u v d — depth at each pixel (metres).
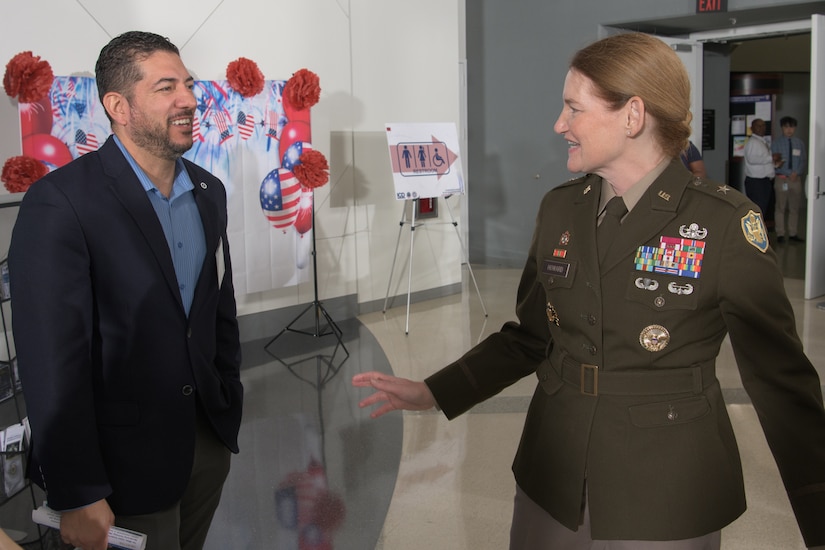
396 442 3.82
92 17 4.54
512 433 3.89
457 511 3.09
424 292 7.00
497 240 8.92
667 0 7.30
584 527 1.44
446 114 6.82
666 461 1.36
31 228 1.53
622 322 1.38
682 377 1.37
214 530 2.96
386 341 5.66
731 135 11.32
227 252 1.93
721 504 1.38
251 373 4.96
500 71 8.53
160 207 1.73
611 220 1.42
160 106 1.63
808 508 1.34
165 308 1.67
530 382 4.57
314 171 5.10
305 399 4.47
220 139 4.83
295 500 3.21
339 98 5.99
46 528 2.06
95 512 1.56
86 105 4.25
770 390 1.35
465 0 8.59
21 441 2.09
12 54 4.24
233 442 1.88
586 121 1.36
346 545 2.84
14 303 1.53
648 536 1.35
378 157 6.38
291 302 5.89
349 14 5.99
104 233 1.59
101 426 1.65
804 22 7.40
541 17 8.15
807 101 12.10
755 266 1.30
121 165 1.66
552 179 8.37
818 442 1.34
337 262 6.18
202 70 5.12
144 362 1.65
